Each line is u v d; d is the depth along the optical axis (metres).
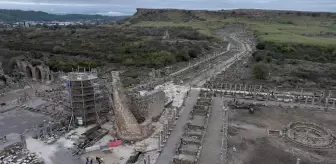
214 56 167.50
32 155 55.53
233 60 155.88
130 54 152.50
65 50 166.62
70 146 59.78
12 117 73.88
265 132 67.25
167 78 115.06
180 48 172.12
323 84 109.38
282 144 61.84
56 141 61.75
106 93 75.19
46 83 105.44
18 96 90.44
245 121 73.56
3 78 103.94
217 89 100.44
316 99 90.50
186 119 74.75
